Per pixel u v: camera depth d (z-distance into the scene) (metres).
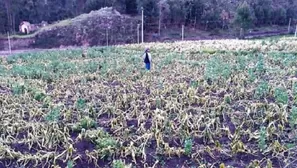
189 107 9.47
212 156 7.29
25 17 51.72
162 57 19.91
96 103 10.33
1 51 39.38
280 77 12.94
